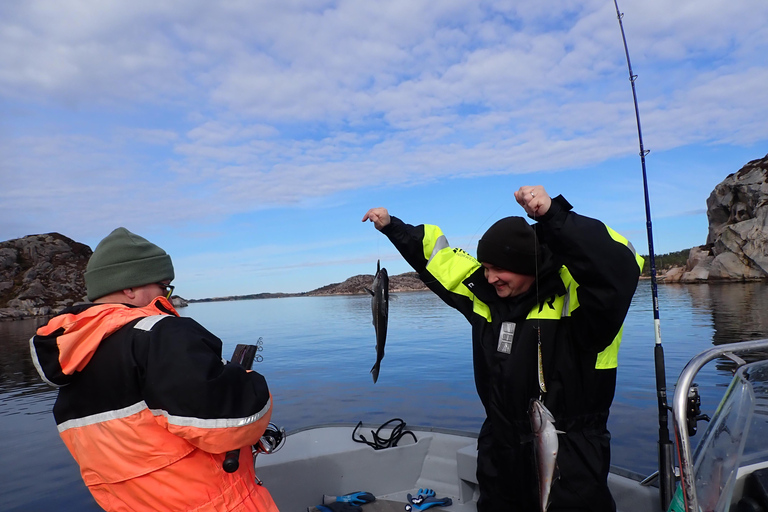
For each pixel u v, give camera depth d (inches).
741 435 66.1
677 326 746.2
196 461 64.2
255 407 65.0
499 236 84.5
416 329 1055.6
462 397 415.5
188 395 58.7
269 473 133.6
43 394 557.0
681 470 66.0
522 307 86.8
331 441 153.7
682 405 66.8
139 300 73.0
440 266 101.4
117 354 61.6
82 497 254.5
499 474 90.3
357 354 736.3
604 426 85.8
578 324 82.0
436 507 137.6
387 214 105.6
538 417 79.2
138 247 72.5
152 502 63.2
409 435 156.6
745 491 70.2
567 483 82.9
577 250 72.8
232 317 1987.0
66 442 65.9
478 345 94.2
